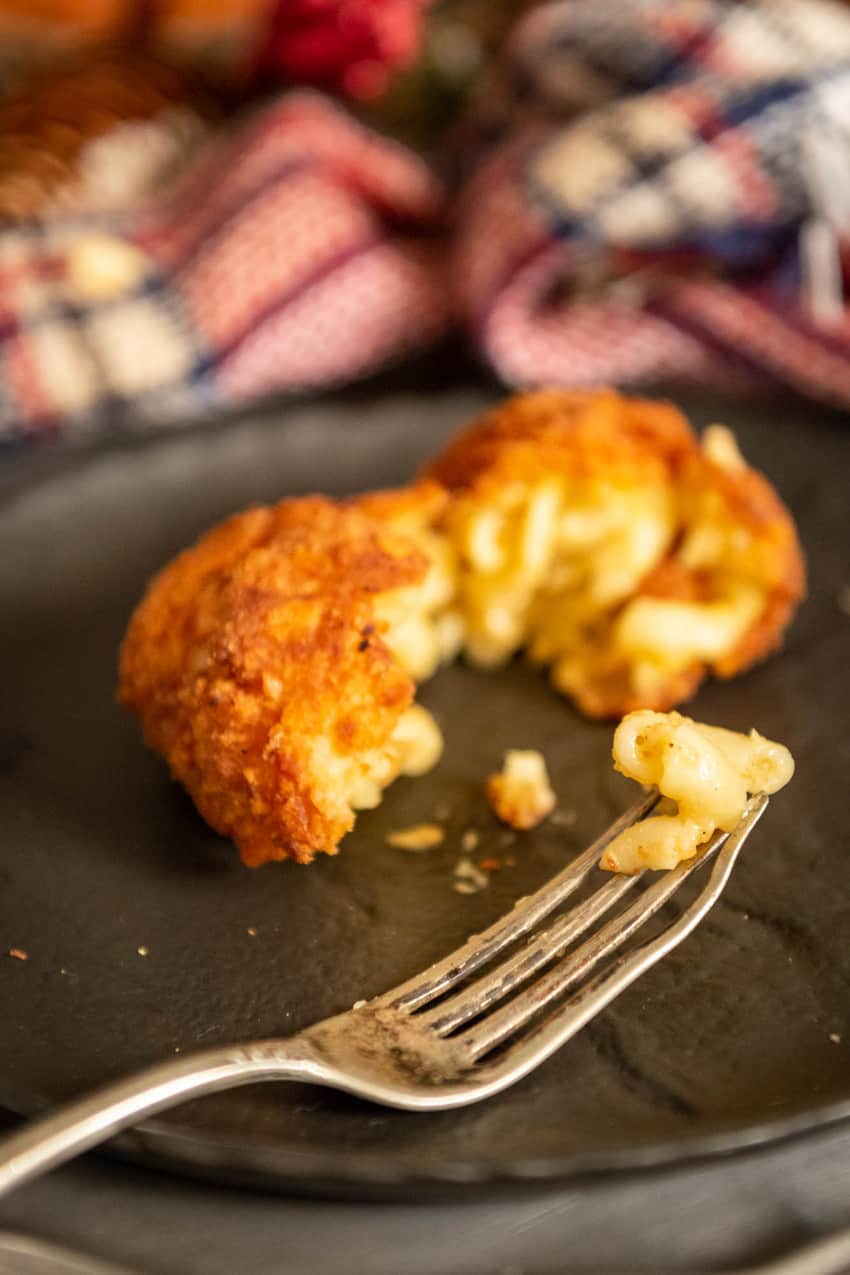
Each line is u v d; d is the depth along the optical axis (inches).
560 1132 11.1
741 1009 11.9
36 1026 11.9
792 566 14.5
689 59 19.2
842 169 18.1
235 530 13.6
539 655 14.8
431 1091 10.9
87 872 13.0
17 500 16.2
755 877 12.8
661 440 14.9
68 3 24.8
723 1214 11.1
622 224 18.2
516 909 11.9
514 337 18.5
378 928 12.6
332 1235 10.9
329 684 12.6
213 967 12.3
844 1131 11.4
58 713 14.4
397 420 17.2
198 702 12.7
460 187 21.5
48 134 20.6
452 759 13.9
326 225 19.3
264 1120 11.1
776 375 18.7
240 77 22.7
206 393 18.4
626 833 12.1
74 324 18.3
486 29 23.8
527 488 14.4
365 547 13.1
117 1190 11.1
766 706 14.4
